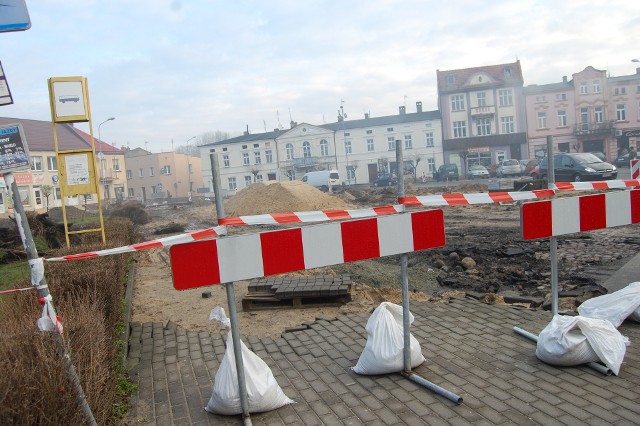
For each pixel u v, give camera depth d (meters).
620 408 3.65
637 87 52.66
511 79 56.00
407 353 4.42
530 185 20.84
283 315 7.16
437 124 58.31
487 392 4.04
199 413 4.07
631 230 13.02
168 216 34.03
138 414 4.08
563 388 4.02
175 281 3.55
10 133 2.94
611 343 4.34
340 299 7.51
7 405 2.59
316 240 3.92
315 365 4.92
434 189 34.00
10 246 12.05
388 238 4.16
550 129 55.16
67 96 9.59
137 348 5.71
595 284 7.95
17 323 3.84
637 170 8.28
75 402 2.96
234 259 3.71
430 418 3.70
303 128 62.91
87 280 5.27
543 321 5.77
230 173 65.75
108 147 59.94
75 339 3.64
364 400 4.07
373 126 60.75
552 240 4.93
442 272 10.05
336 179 49.69
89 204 50.56
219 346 5.74
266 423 3.82
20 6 3.22
